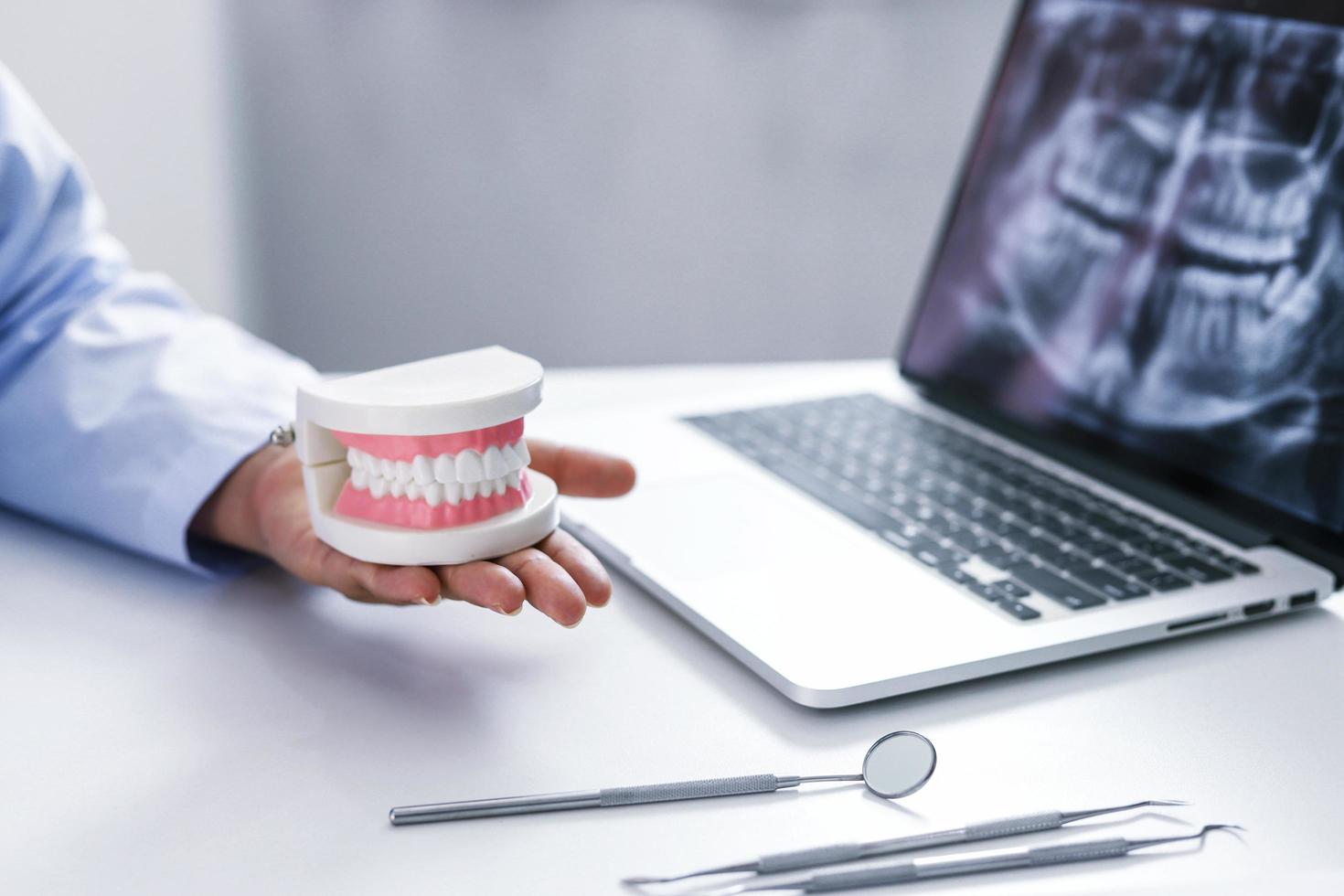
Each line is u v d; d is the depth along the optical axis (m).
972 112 1.64
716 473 0.54
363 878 0.28
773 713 0.36
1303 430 0.47
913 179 1.67
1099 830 0.30
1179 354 0.53
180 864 0.28
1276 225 0.50
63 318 0.53
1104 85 0.60
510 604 0.34
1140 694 0.37
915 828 0.30
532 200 1.60
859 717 0.36
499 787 0.32
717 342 1.71
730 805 0.31
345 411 0.34
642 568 0.44
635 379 0.72
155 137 1.39
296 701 0.36
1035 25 0.66
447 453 0.35
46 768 0.32
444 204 1.57
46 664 0.38
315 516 0.37
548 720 0.35
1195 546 0.46
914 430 0.61
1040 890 0.28
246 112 1.46
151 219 1.42
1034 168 0.64
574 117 1.58
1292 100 0.51
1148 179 0.57
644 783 0.32
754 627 0.39
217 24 1.42
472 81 1.54
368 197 1.54
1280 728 0.35
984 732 0.35
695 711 0.36
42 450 0.48
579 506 0.50
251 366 0.51
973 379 0.64
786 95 1.62
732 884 0.28
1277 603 0.42
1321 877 0.28
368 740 0.34
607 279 1.65
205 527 0.47
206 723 0.35
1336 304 0.47
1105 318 0.57
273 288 1.54
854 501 0.51
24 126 0.54
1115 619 0.40
